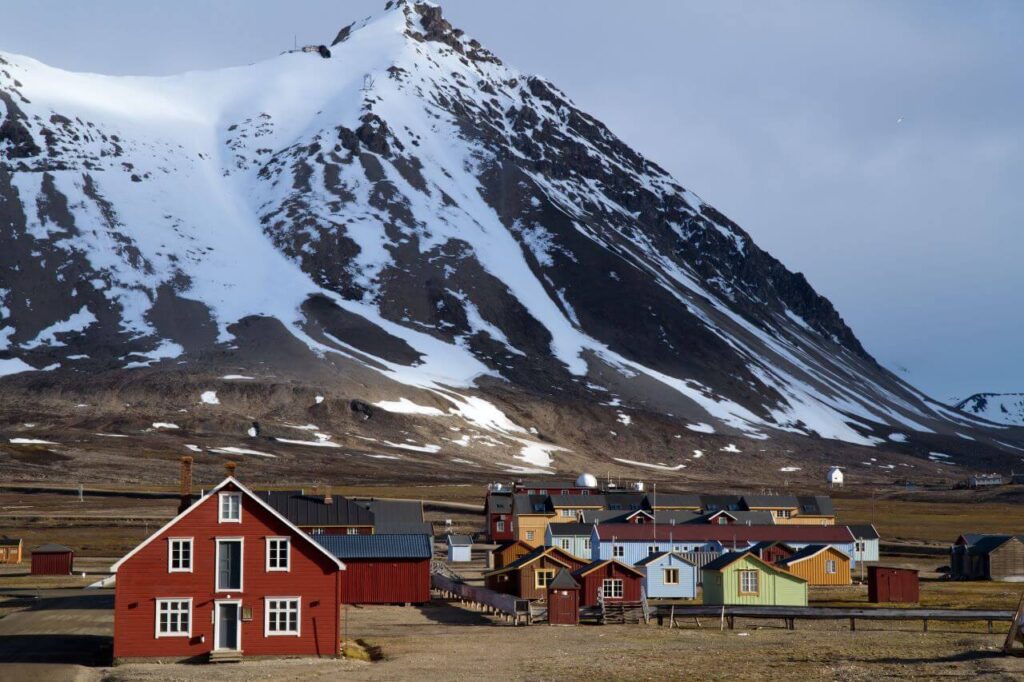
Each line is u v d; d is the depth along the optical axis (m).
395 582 89.62
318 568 59.16
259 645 58.28
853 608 78.75
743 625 75.56
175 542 58.44
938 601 89.62
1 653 60.72
